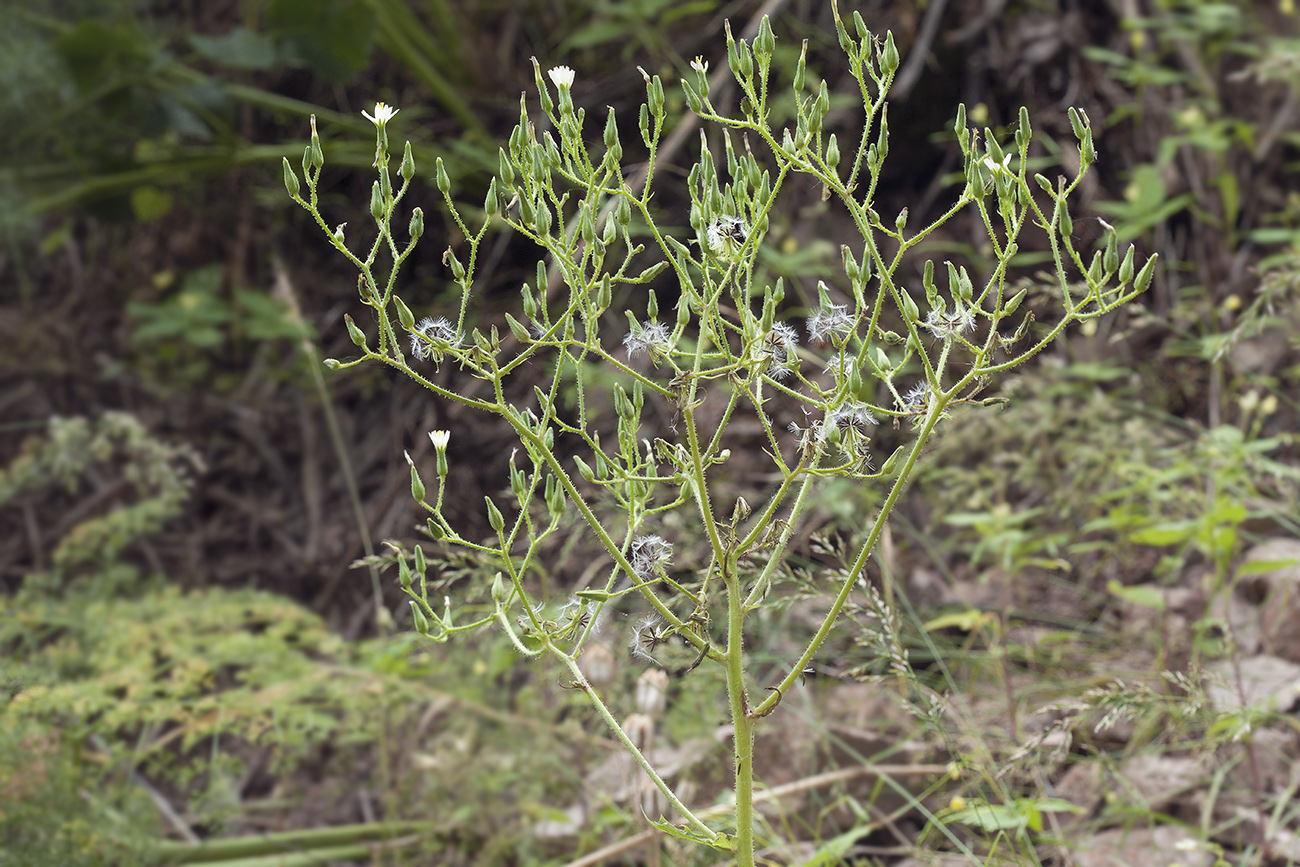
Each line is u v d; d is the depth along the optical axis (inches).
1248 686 80.3
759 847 71.3
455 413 115.3
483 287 123.1
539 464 39.7
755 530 40.6
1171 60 124.5
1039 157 119.7
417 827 84.0
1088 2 127.0
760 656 80.8
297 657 89.2
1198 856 67.8
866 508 95.3
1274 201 122.3
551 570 99.8
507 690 89.7
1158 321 85.6
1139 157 121.6
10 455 139.6
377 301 36.5
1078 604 97.9
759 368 39.4
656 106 39.3
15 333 147.6
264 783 102.0
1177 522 81.6
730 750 78.0
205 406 137.0
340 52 125.3
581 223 38.9
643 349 39.4
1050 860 71.7
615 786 82.1
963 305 37.8
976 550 85.3
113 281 150.5
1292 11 124.3
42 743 75.8
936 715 59.3
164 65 128.2
